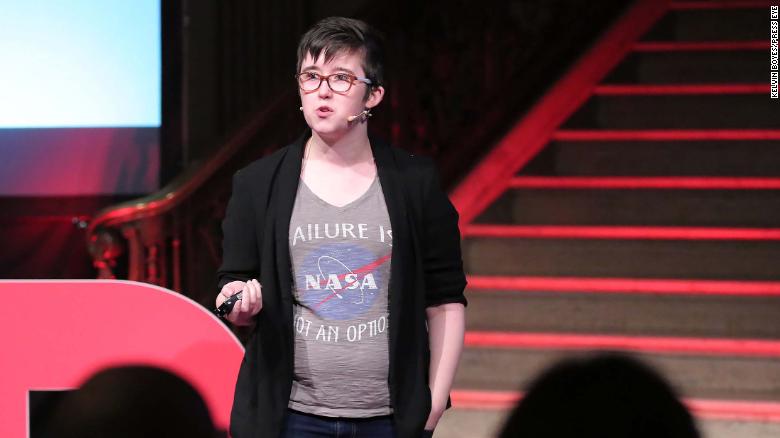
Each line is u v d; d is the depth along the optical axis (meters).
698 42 21.20
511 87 20.34
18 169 23.25
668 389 13.99
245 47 24.16
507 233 16.86
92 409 9.88
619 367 14.12
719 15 21.27
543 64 20.92
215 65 24.08
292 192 7.53
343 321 7.37
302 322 7.42
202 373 9.88
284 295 7.38
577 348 14.82
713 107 19.36
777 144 18.19
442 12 20.14
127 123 23.48
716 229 16.47
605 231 16.66
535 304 15.76
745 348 14.45
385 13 19.12
